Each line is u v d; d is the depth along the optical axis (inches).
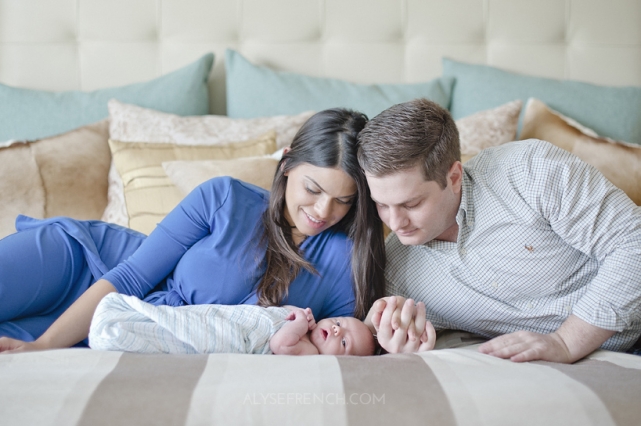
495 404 34.3
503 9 100.6
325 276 58.3
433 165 48.6
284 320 51.7
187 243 57.3
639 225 49.1
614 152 78.6
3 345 46.1
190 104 93.4
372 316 51.2
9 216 75.9
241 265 55.7
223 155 78.5
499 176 55.0
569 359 47.0
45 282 55.1
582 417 33.6
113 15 96.9
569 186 50.9
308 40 99.8
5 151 78.0
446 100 96.1
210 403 33.6
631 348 56.7
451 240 57.3
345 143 50.7
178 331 46.5
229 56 95.7
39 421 31.4
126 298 48.1
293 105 92.4
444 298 57.7
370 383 36.9
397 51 100.7
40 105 90.9
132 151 76.3
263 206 59.3
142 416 32.3
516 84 94.9
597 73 101.2
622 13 101.0
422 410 33.9
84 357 40.4
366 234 55.3
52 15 96.0
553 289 54.8
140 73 98.0
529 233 53.6
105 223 63.9
